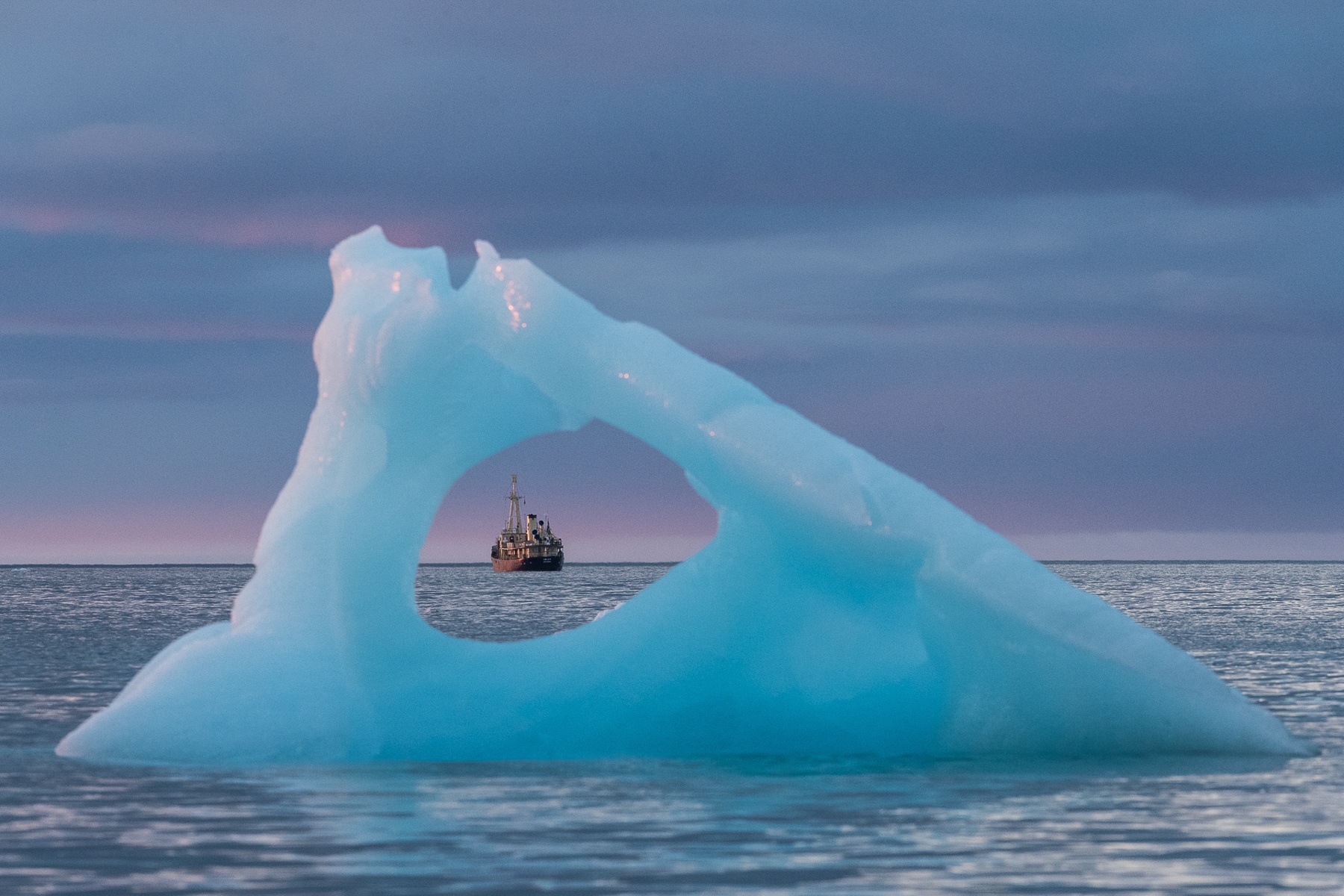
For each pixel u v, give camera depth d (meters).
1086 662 35.91
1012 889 23.41
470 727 37.69
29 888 23.66
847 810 29.92
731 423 37.66
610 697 38.22
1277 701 58.03
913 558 36.53
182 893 23.20
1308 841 26.97
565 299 39.12
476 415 39.66
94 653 94.56
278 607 38.75
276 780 33.78
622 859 25.36
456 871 24.52
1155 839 27.03
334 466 39.56
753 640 38.44
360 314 39.16
